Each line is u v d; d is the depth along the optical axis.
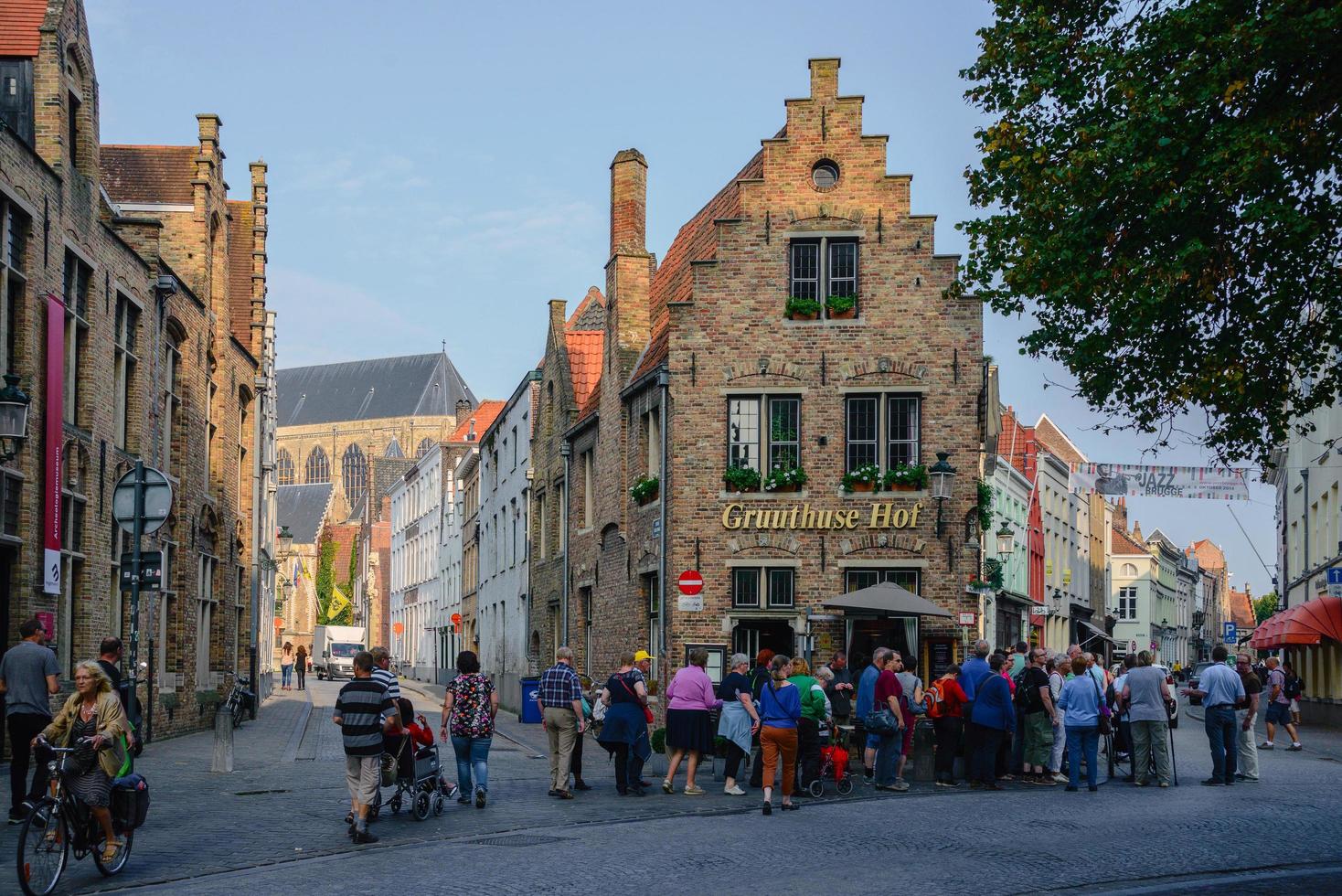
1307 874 12.85
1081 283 15.05
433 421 154.25
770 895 11.56
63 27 24.61
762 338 29.08
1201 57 13.96
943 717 21.97
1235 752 22.00
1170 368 15.62
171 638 32.16
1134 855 13.91
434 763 17.33
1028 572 54.06
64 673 24.62
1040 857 13.77
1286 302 14.62
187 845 14.79
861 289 29.03
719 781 22.31
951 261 28.94
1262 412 15.67
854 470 28.73
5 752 21.45
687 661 28.56
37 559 22.69
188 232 34.69
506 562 52.62
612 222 35.19
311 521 134.12
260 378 44.59
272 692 65.56
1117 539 108.06
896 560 28.38
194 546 33.56
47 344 23.14
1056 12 16.28
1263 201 13.71
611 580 34.53
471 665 18.53
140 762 24.58
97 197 26.36
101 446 26.36
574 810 18.09
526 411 47.75
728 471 28.80
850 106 29.33
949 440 28.67
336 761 25.55
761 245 29.27
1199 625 140.25
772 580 28.73
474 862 13.46
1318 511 51.19
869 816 17.34
